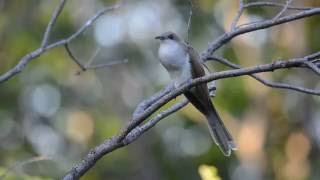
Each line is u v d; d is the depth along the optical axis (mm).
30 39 18172
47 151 19422
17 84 19594
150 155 20625
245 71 5789
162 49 7402
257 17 14969
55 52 18781
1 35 18141
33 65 18656
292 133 16484
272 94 16250
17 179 9039
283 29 16000
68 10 18750
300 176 16375
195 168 19984
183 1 19234
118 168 19812
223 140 6961
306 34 15938
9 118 19891
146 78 20500
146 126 6539
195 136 20094
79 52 19438
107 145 6297
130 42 20062
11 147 19297
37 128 20062
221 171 19000
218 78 5859
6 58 17984
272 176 16438
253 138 16344
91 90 20688
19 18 18422
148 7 19562
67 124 20016
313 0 14391
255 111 16422
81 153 19484
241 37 15906
